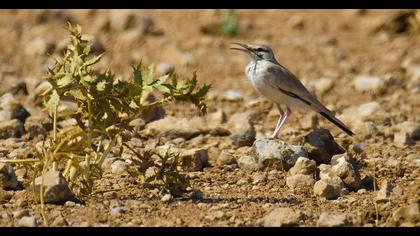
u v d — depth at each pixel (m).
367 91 19.00
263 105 16.83
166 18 25.41
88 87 9.98
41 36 23.00
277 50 22.83
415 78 19.70
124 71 20.28
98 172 10.30
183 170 12.04
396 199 10.45
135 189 10.73
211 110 16.83
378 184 11.51
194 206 10.16
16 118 14.41
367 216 9.91
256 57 14.10
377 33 24.88
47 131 14.01
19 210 9.67
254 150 12.18
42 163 10.31
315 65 21.50
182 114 16.36
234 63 21.45
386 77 19.28
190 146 13.55
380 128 14.91
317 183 10.82
